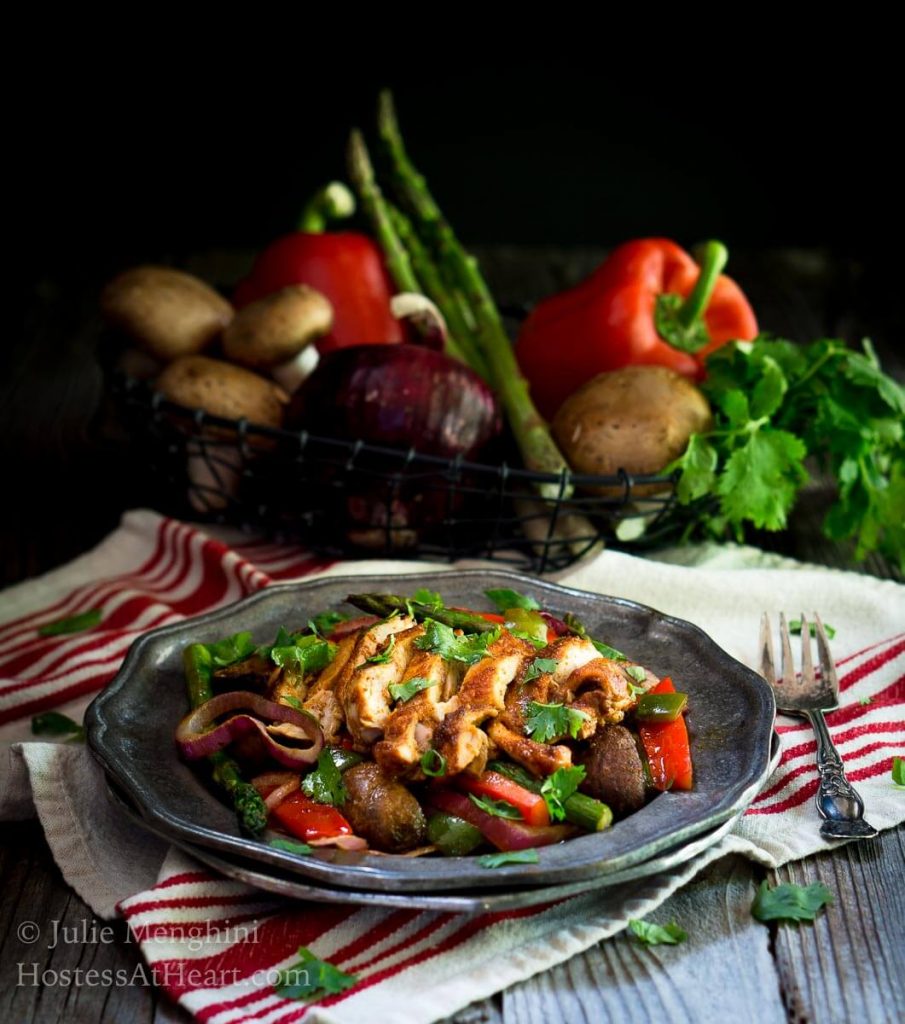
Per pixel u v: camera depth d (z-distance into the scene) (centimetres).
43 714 77
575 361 97
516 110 150
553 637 74
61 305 123
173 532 89
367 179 104
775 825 70
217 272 129
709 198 152
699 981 65
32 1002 65
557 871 63
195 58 147
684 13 147
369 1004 64
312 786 67
